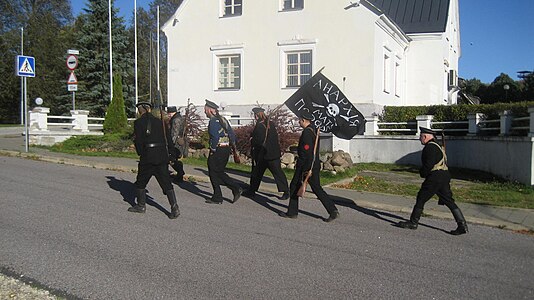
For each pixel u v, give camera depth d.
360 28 20.00
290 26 21.12
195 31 22.98
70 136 20.14
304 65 21.14
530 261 6.15
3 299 4.50
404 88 25.95
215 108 9.09
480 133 15.74
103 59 37.56
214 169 9.07
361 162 17.80
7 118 45.78
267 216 8.27
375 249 6.46
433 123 17.14
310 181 8.01
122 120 21.88
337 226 7.73
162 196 9.60
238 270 5.42
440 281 5.30
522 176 11.93
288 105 11.81
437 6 26.61
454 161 16.81
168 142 7.93
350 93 20.19
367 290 4.96
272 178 12.23
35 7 49.78
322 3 20.56
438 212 8.79
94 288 4.80
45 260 5.55
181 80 23.36
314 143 7.97
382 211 9.11
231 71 22.64
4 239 6.29
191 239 6.59
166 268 5.41
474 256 6.30
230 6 22.42
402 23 26.61
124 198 9.19
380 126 18.86
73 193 9.47
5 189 9.57
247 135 14.98
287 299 4.66
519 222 8.18
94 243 6.24
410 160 17.12
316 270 5.51
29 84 42.44
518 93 56.12
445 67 27.61
